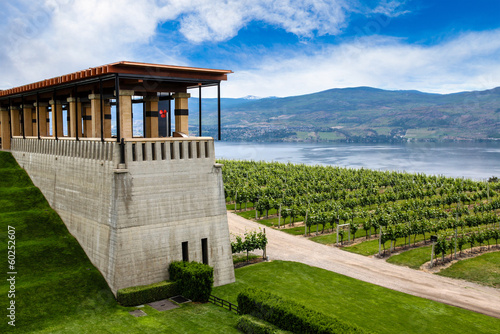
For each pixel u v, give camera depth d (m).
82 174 35.88
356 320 30.23
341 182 86.25
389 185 91.50
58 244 35.53
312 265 44.19
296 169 106.38
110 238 31.64
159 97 43.75
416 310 33.06
